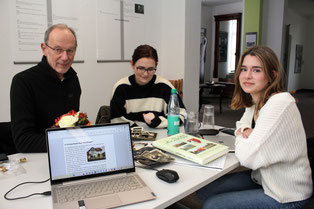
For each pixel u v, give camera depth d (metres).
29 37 2.31
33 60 2.36
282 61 6.20
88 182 1.01
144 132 1.64
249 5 6.23
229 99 8.03
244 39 6.45
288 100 1.20
